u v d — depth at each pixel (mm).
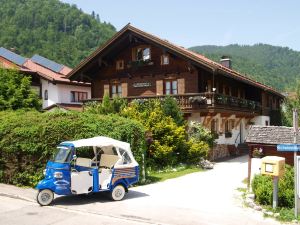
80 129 15539
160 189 15828
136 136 16797
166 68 28750
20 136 15672
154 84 29250
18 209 12219
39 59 43875
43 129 15367
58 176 12766
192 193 15039
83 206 12625
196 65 26109
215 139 27828
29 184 15586
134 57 30266
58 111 16297
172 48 26359
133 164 14062
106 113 22453
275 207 11945
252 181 14039
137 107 22719
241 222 10867
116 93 31141
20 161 15805
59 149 13328
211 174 20375
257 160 15133
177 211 12047
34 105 23922
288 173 13141
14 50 47781
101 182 13367
